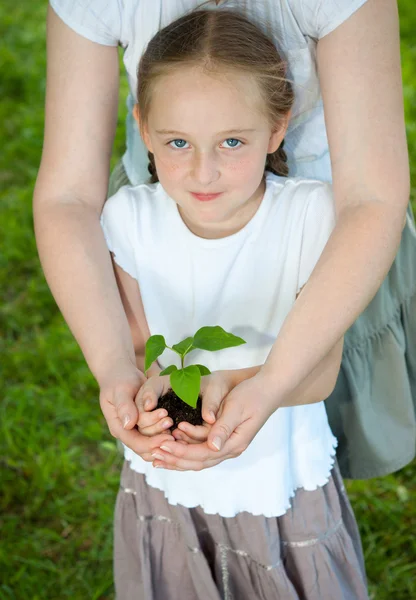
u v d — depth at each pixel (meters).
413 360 2.24
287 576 2.12
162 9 1.79
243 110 1.65
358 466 2.30
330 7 1.66
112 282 1.84
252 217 1.87
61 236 1.83
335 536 2.11
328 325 1.63
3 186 4.94
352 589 2.17
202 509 2.08
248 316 1.92
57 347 3.80
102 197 1.93
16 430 3.41
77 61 1.83
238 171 1.70
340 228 1.67
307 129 1.95
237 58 1.62
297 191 1.86
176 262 1.92
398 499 3.06
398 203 1.67
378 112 1.67
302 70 1.81
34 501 3.13
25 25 6.62
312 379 1.86
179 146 1.70
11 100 5.76
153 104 1.68
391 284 2.11
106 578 2.83
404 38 6.13
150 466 2.07
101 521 3.01
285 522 2.06
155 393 1.69
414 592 2.72
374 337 2.13
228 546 2.11
